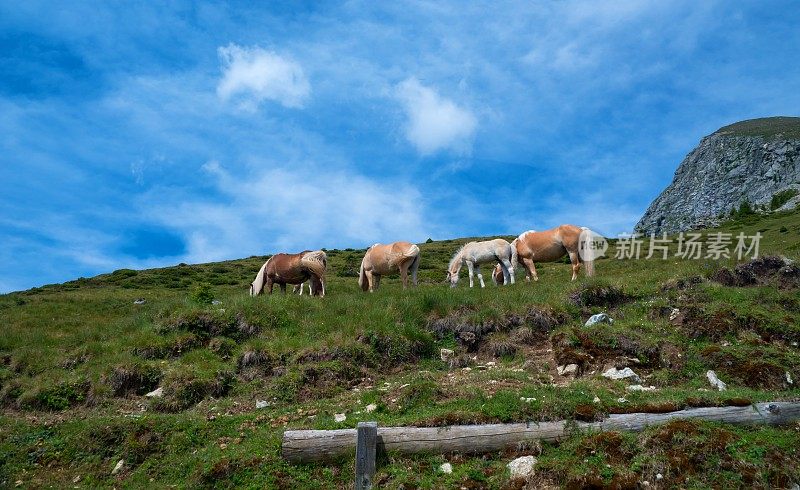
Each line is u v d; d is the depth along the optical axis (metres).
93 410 12.45
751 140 154.75
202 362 13.71
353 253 52.62
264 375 13.40
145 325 15.92
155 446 10.41
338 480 8.82
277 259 20.02
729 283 16.28
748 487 7.89
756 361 12.12
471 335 14.39
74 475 10.03
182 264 46.53
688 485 8.02
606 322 14.36
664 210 167.88
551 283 18.27
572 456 8.58
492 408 9.77
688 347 13.06
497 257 20.73
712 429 8.84
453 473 8.53
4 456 10.40
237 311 15.72
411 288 18.69
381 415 10.42
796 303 14.70
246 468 9.15
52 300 25.98
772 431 9.02
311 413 11.02
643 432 8.91
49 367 14.29
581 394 10.25
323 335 14.49
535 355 13.48
